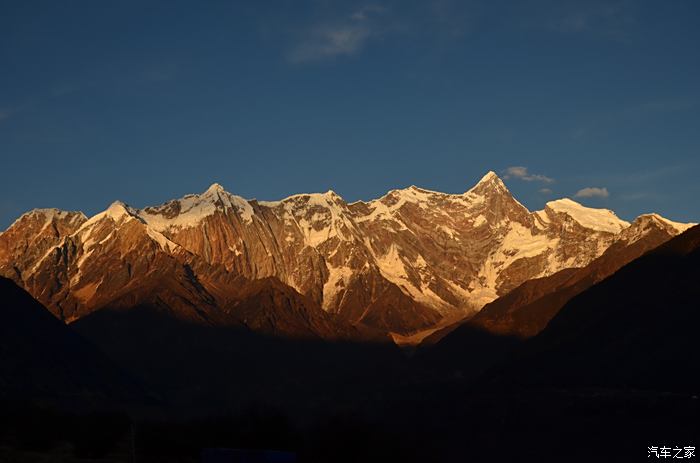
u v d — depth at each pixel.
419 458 173.00
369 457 166.50
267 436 166.12
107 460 144.38
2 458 141.00
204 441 161.25
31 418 164.75
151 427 163.38
